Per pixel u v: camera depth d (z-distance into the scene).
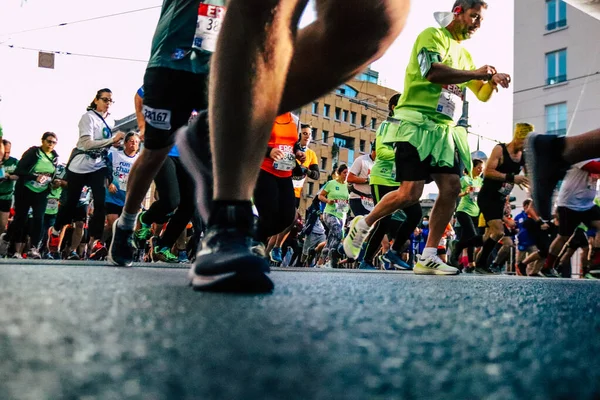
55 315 0.94
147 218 5.45
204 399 0.46
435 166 5.16
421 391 0.51
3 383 0.50
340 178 10.57
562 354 0.75
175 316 0.99
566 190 8.20
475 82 5.22
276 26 1.48
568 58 28.02
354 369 0.60
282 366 0.61
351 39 1.89
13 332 0.77
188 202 5.75
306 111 52.03
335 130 53.59
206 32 3.42
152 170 3.51
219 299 1.30
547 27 28.69
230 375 0.56
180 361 0.62
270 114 1.55
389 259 7.38
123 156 8.67
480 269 8.74
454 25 5.16
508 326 1.00
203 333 0.82
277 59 1.52
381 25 1.87
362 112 55.22
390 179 7.21
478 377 0.58
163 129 3.40
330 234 10.52
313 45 1.91
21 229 8.30
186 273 2.70
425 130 5.06
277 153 4.63
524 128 7.86
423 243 14.87
